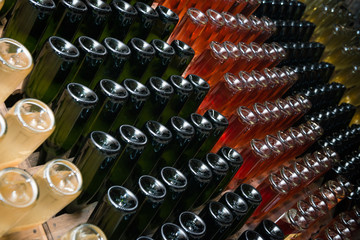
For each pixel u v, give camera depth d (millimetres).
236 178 1772
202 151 1585
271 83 2143
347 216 2125
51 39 1072
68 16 1154
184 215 1139
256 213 1708
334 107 2955
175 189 1159
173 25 1583
